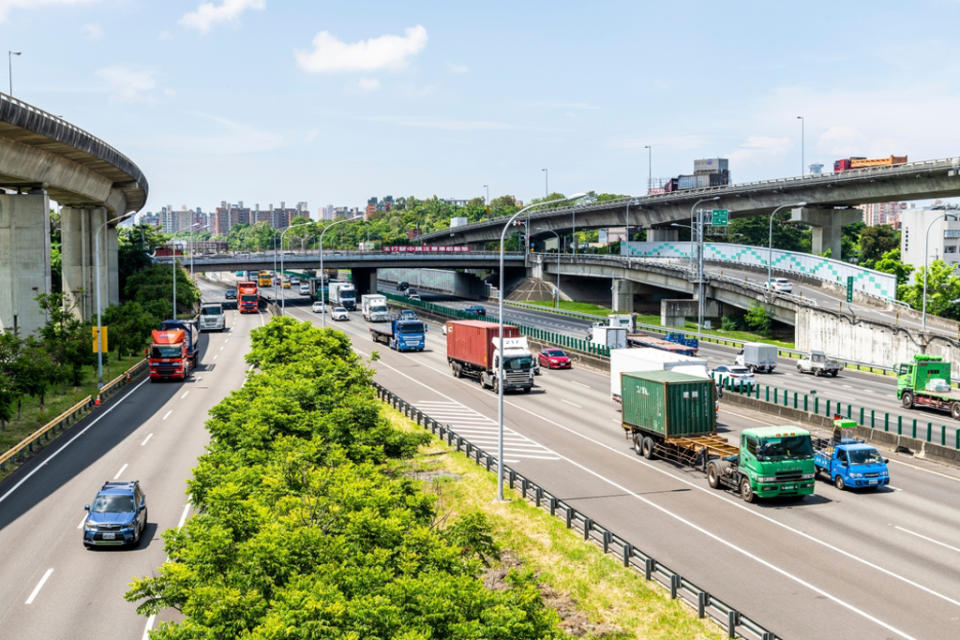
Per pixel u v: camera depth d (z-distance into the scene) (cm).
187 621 1725
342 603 1673
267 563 1888
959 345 7431
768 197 13575
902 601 2586
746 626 2259
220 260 15825
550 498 3628
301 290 19488
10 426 5294
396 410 5725
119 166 9062
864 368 8281
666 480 4072
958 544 3122
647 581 2739
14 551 3064
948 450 4394
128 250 14175
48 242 7750
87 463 4350
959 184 10612
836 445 4003
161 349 7194
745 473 3712
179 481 3975
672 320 12112
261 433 3147
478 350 6962
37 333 7488
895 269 14550
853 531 3281
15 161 7000
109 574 2839
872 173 11481
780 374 7788
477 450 4266
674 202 15338
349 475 2495
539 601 1948
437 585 1788
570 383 7162
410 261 16700
